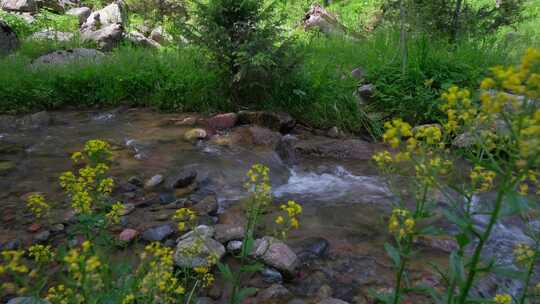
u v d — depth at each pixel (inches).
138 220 128.7
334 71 270.1
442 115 227.6
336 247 118.1
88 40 444.1
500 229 127.7
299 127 241.1
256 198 83.3
